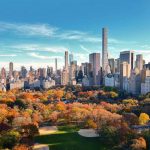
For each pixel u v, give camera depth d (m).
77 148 196.00
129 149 184.00
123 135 199.00
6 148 181.88
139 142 182.75
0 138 189.75
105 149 191.88
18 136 198.38
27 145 188.75
